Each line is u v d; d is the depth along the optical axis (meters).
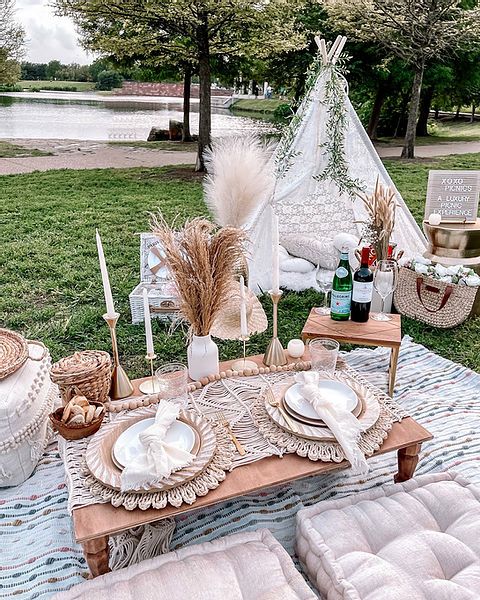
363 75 16.31
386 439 1.98
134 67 13.12
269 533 1.78
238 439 1.96
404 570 1.57
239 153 2.58
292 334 3.91
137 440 1.90
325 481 2.40
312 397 2.00
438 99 22.00
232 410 2.14
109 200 8.71
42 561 2.00
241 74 13.38
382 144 17.80
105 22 10.49
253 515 2.15
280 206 4.62
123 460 1.79
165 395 2.00
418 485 1.99
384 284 3.11
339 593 1.54
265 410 2.10
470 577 1.54
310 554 1.72
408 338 3.89
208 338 2.36
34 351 2.64
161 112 28.34
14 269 5.28
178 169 11.89
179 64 12.94
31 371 2.49
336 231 4.84
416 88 13.46
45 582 1.90
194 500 1.66
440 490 1.91
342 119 4.20
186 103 16.64
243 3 9.43
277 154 4.39
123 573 1.60
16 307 4.43
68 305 4.46
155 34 10.45
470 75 16.98
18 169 11.80
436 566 1.60
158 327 3.97
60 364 2.16
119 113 27.34
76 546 2.06
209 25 10.23
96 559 1.67
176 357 3.58
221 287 2.21
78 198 8.84
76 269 5.30
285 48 10.93
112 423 2.00
